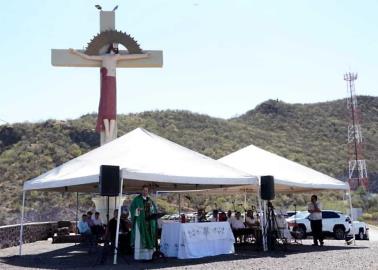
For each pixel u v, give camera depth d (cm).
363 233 2364
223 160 1736
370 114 8906
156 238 1275
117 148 1445
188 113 7256
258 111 8525
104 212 1966
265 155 1742
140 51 2238
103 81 2170
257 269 1057
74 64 2172
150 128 6303
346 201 4288
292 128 7806
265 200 1509
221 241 1409
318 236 1677
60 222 2266
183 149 1495
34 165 4466
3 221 3062
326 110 8612
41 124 5409
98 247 1662
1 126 5222
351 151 6431
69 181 1315
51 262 1278
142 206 1263
